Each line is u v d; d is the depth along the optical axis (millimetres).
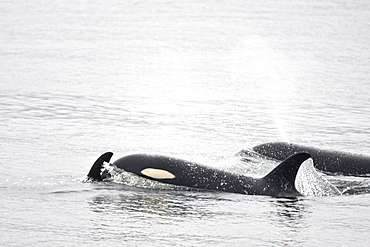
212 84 115875
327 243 38781
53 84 110125
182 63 141875
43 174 53625
